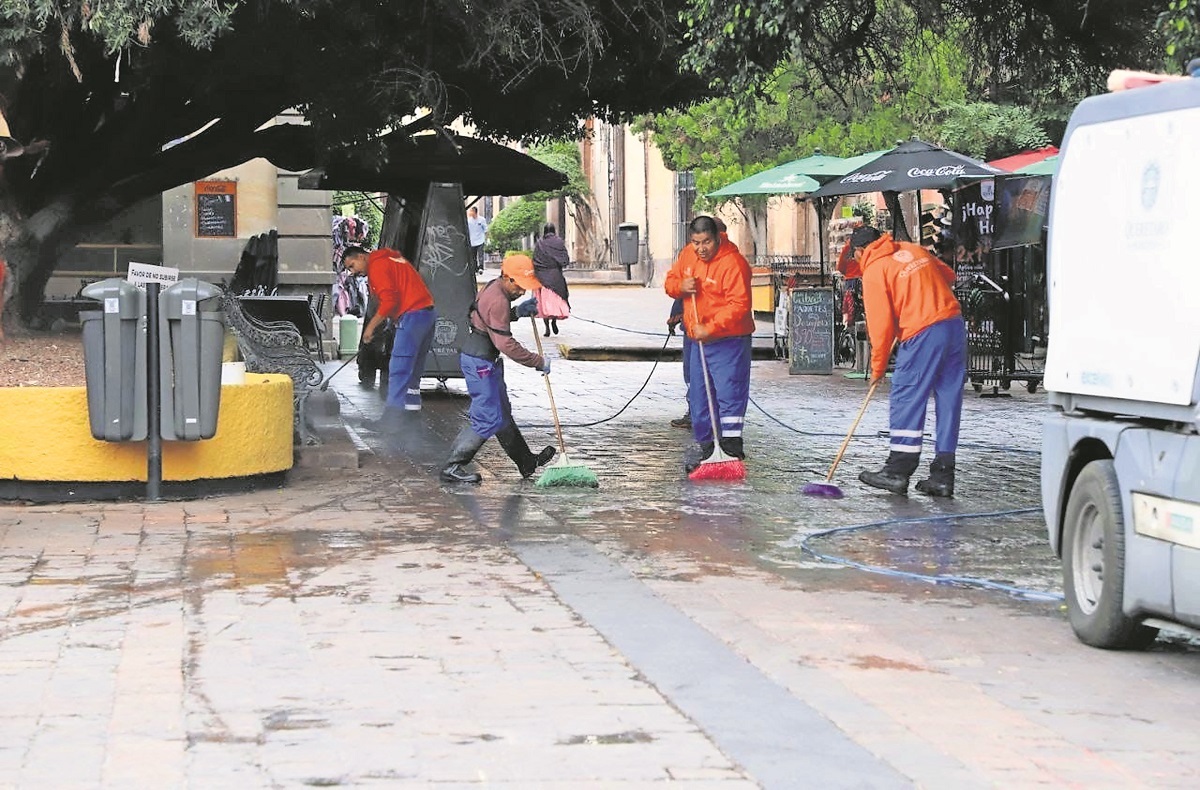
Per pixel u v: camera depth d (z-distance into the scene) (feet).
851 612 25.13
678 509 35.76
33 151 44.37
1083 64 48.47
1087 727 18.89
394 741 17.83
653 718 18.81
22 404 34.73
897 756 17.48
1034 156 75.51
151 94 48.62
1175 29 28.45
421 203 64.28
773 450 47.32
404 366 51.08
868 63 50.19
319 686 20.12
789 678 20.89
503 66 48.21
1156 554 21.56
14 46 35.70
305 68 44.27
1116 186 23.03
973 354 66.33
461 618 24.07
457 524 33.06
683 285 40.93
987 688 20.65
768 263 112.16
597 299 130.93
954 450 38.34
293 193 76.38
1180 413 21.52
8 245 47.11
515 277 38.91
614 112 55.36
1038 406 61.52
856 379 72.54
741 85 37.42
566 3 42.86
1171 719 19.31
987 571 28.89
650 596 25.82
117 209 51.16
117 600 25.17
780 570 28.66
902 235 71.20
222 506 34.88
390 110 46.29
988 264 66.39
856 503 36.99
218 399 35.04
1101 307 23.40
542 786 16.33
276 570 27.73
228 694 19.71
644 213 167.22
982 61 51.39
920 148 65.87
